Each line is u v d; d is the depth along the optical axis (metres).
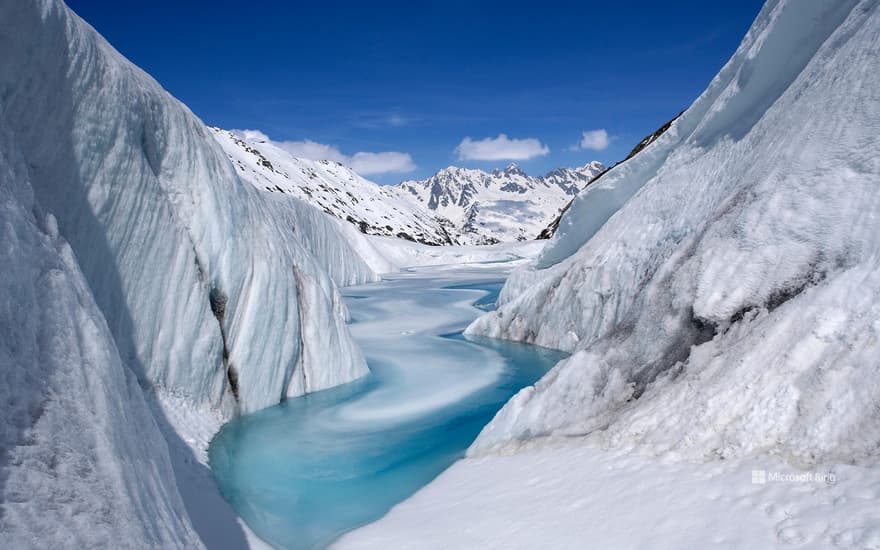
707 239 8.47
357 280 48.94
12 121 5.93
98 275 7.30
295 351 11.78
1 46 5.79
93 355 3.99
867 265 5.54
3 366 3.15
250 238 10.95
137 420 4.49
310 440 9.71
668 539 3.98
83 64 7.21
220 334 9.79
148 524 3.49
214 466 7.87
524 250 84.19
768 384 5.25
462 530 5.30
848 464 4.01
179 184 9.45
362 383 13.48
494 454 7.86
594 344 8.91
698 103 14.72
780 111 9.87
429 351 18.20
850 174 6.70
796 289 6.27
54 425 3.29
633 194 17.64
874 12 8.31
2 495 2.70
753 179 8.66
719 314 7.02
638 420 6.24
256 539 6.10
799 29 10.69
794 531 3.52
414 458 9.09
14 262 3.55
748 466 4.57
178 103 10.34
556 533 4.66
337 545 5.78
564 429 7.44
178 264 8.96
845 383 4.66
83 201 7.09
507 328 19.81
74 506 3.01
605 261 15.59
